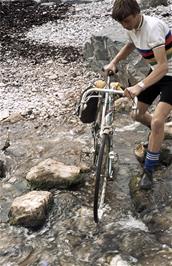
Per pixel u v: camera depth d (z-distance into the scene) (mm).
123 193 4891
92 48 7852
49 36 9305
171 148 5281
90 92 4508
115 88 4559
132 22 4047
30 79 7727
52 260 4090
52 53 8586
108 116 4398
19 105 6953
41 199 4625
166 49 4180
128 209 4668
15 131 6297
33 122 6504
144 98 4777
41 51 8680
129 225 4449
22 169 5430
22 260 4125
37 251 4207
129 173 5195
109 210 4656
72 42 8961
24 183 5180
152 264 3932
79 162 5453
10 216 4625
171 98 4363
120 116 6461
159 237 4242
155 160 4648
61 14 10414
